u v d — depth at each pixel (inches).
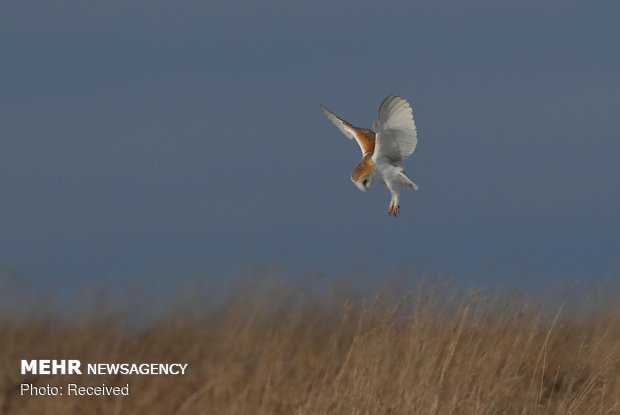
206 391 677.9
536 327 692.7
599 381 689.0
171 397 676.1
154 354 717.9
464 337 682.2
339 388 658.2
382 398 644.1
